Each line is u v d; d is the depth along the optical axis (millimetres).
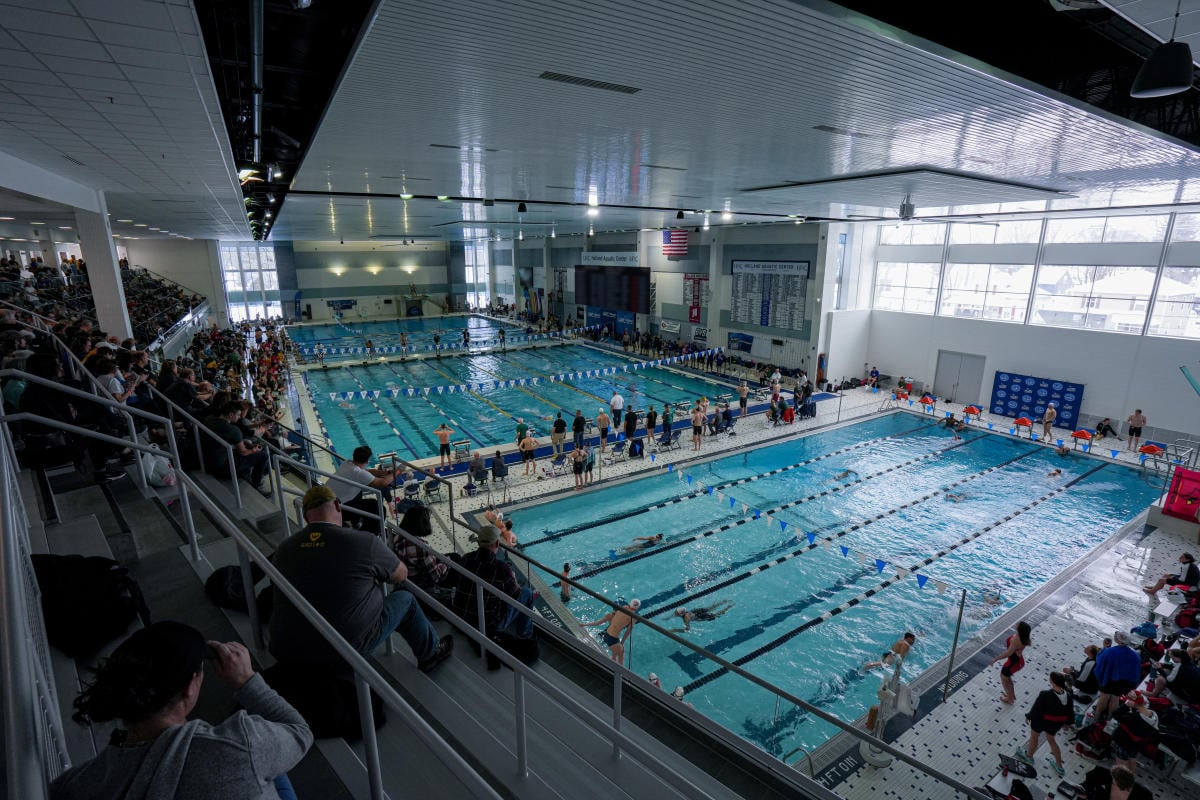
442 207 13297
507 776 2332
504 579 3498
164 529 3785
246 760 1156
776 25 3291
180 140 5797
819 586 8414
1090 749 5508
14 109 4527
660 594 8234
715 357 22391
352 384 21172
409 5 3014
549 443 14820
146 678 1139
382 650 3061
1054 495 11391
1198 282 13078
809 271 19109
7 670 933
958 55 3656
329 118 5277
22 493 3928
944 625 7574
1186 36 3877
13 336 5391
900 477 12352
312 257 36938
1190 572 7797
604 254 27844
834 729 5965
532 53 3740
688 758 2998
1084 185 9188
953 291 17672
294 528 4574
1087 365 14922
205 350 18000
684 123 5590
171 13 2791
